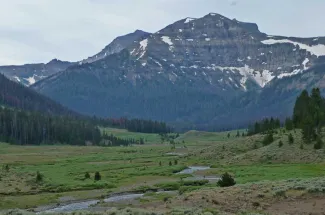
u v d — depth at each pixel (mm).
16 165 133625
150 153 194750
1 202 66438
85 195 74938
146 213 40781
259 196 48219
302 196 46750
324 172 84250
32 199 70188
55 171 113062
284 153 116125
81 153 196000
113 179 96250
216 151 143000
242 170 99500
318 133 125562
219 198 49344
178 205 48906
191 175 100312
